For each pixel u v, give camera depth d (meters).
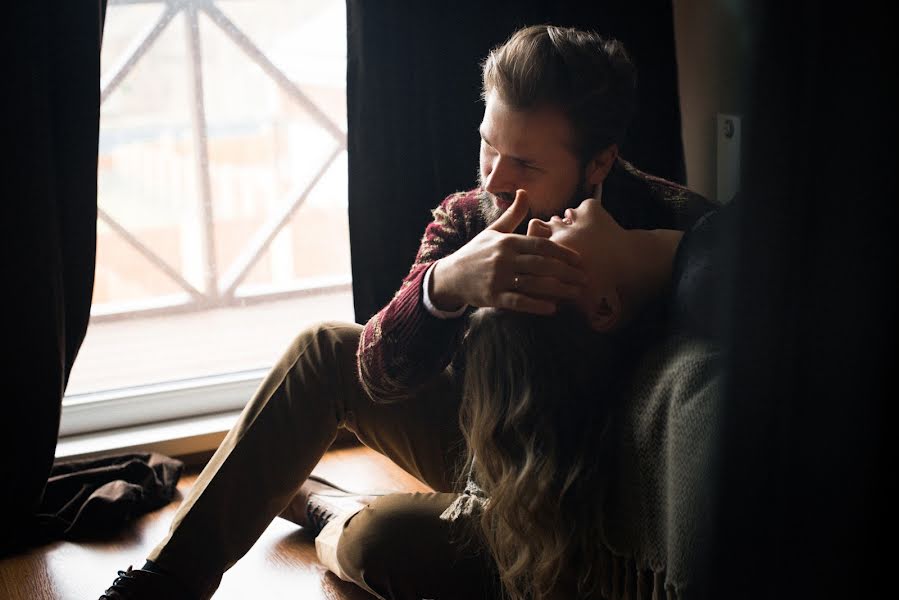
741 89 0.75
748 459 0.78
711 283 0.98
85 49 1.70
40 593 1.64
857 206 0.70
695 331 1.04
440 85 1.95
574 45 1.22
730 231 0.79
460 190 2.01
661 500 1.05
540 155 1.21
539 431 1.11
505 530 1.20
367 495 1.71
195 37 3.12
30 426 1.76
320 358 1.40
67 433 2.10
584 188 1.27
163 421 2.16
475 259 1.12
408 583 1.37
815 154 0.71
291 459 1.40
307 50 4.27
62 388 1.81
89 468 1.95
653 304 1.12
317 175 3.29
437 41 1.93
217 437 2.10
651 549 1.06
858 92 0.69
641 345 1.11
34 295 1.71
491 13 1.95
